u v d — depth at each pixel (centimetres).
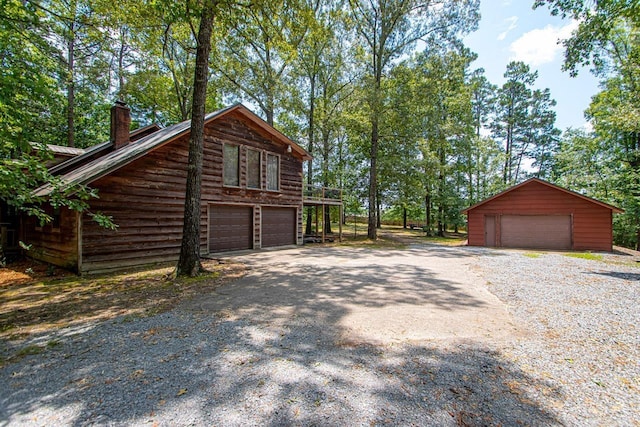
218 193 1093
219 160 1100
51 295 534
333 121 1930
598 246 1402
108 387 240
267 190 1280
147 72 1673
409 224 3606
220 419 199
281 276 696
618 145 1800
